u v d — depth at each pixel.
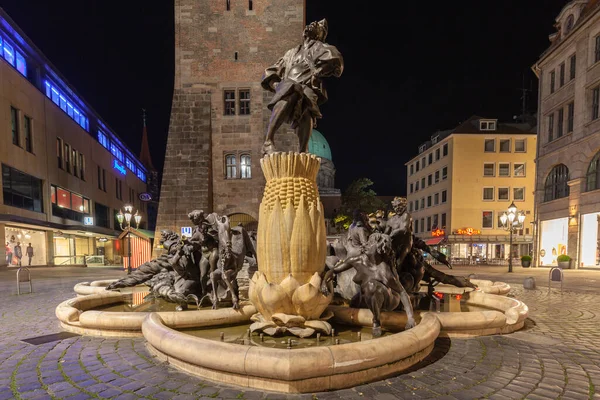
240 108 23.50
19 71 27.42
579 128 26.41
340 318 6.13
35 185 29.67
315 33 6.54
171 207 22.30
